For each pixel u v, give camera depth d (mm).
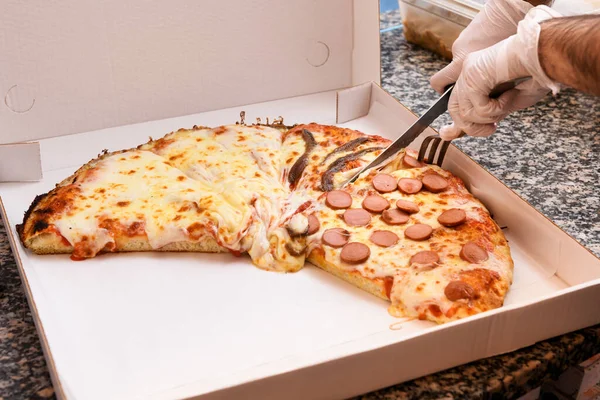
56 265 761
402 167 828
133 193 798
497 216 788
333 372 588
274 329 690
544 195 832
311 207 784
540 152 903
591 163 881
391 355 597
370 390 608
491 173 832
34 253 772
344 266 726
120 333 689
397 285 700
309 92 1016
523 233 762
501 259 721
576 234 776
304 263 758
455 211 753
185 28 917
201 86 957
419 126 808
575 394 705
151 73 926
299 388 585
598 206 814
